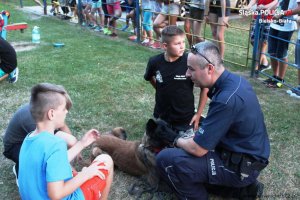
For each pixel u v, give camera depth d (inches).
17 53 282.2
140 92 204.7
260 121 101.2
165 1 288.7
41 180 79.7
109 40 330.0
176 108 129.7
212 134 96.3
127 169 126.9
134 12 318.7
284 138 154.8
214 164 102.9
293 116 175.8
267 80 221.5
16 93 200.7
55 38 334.3
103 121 169.8
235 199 116.3
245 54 290.5
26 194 81.8
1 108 182.1
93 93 202.1
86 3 379.6
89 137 99.0
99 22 380.2
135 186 122.3
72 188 82.4
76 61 261.6
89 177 88.1
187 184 105.7
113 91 205.5
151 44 309.0
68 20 422.3
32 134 84.6
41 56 273.9
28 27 377.7
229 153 101.7
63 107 83.7
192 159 103.4
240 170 100.7
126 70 242.2
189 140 102.3
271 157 140.6
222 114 95.0
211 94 101.7
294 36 359.3
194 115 133.2
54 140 80.5
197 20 266.8
